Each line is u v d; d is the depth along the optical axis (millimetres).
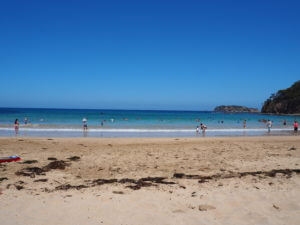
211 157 12195
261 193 6516
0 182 7273
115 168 9578
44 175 8266
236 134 30047
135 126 40375
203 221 4836
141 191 6582
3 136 22812
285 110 145500
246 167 9867
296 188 6965
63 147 15547
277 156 12477
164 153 13453
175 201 5887
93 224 4621
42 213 5070
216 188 6910
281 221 4887
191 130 33969
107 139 20891
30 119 53781
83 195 6203
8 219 4754
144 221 4793
